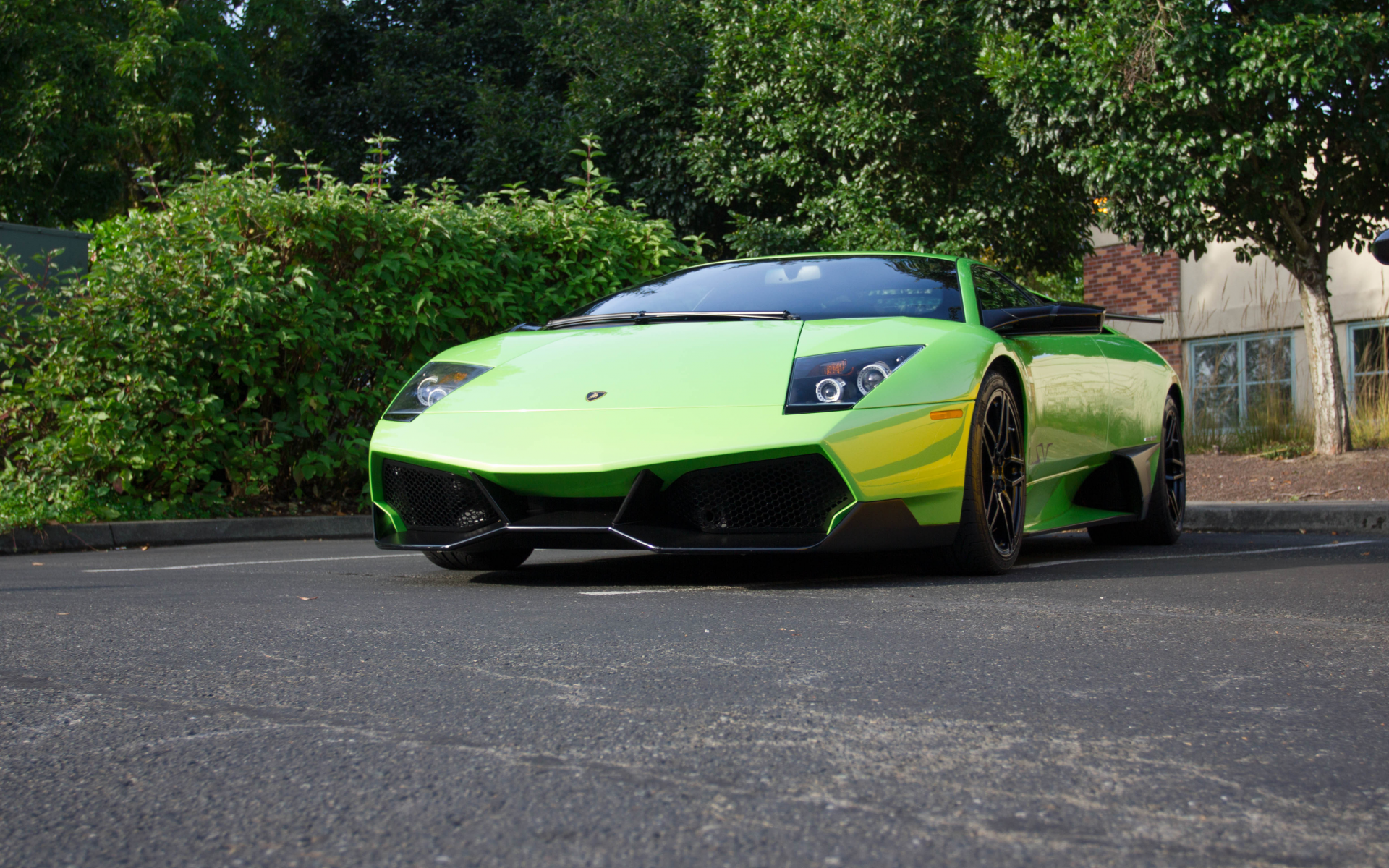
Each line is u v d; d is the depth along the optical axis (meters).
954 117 10.48
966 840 1.20
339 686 1.91
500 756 1.50
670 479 3.10
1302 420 9.42
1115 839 1.21
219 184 6.28
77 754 1.53
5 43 15.93
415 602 2.92
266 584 3.42
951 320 3.76
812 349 3.33
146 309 5.88
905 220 10.68
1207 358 14.55
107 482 5.93
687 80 12.52
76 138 16.38
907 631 2.44
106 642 2.30
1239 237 8.74
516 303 7.10
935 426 3.24
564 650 2.21
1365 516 6.12
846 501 3.08
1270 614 2.72
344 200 6.45
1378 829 1.25
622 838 1.21
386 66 17.81
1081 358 4.34
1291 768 1.46
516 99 15.02
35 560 4.71
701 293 4.13
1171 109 7.84
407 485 3.44
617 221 7.40
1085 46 7.98
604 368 3.40
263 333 6.23
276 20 19.02
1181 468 5.25
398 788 1.38
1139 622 2.58
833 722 1.67
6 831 1.25
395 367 6.76
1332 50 7.24
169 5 18.61
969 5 10.15
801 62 10.41
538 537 3.19
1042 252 11.20
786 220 11.50
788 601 2.91
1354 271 12.90
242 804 1.33
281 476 6.69
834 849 1.17
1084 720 1.69
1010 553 3.59
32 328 5.84
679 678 1.96
